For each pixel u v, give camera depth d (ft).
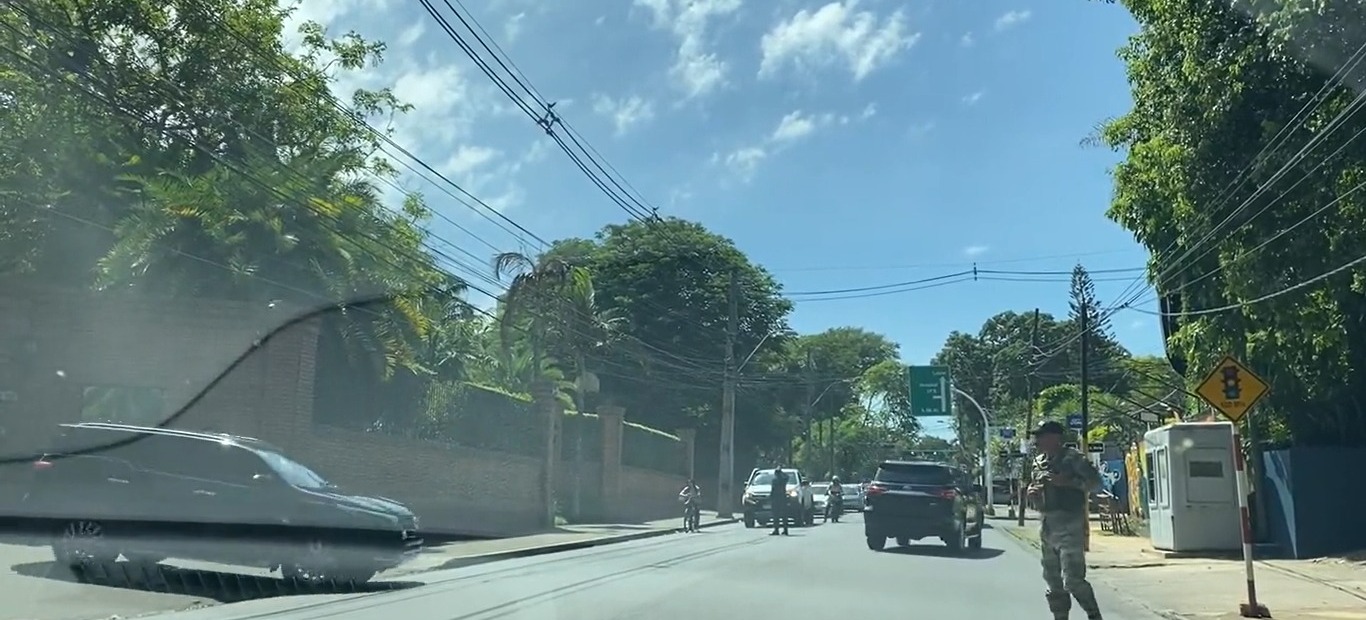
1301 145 58.39
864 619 42.29
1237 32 59.88
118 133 90.99
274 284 75.87
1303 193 60.49
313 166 87.40
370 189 94.02
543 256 115.65
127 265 73.56
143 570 49.52
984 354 263.90
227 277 74.43
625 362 188.03
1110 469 154.30
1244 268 63.77
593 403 183.62
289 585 49.80
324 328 78.33
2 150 83.10
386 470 82.99
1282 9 51.75
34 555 51.72
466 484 94.63
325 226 80.89
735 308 153.48
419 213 106.22
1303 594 52.13
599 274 194.08
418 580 55.11
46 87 85.61
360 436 80.38
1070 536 36.24
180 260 73.92
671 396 194.29
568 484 123.13
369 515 50.90
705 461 195.93
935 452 301.84
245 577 50.80
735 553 76.18
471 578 56.24
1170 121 65.05
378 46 111.45
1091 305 169.99
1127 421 161.38
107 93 78.79
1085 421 117.19
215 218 74.79
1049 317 257.75
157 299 73.72
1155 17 66.74
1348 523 72.33
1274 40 52.60
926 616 43.47
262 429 73.26
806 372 239.91
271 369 74.18
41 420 71.72
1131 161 79.36
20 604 41.06
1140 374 180.86
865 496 81.35
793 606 45.62
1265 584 56.54
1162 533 79.87
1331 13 49.32
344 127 106.83
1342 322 66.08
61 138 86.43
